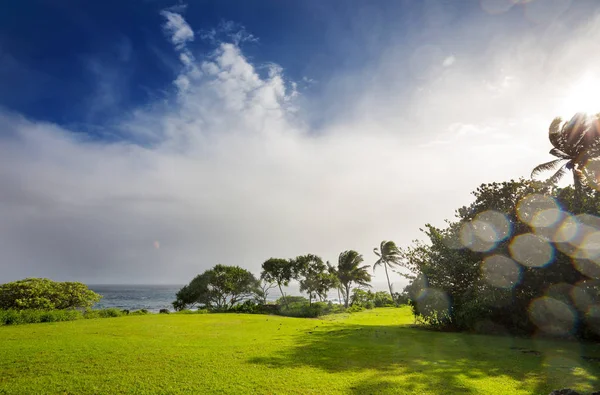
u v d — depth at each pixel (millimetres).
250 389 7352
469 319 18109
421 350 12102
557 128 25312
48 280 30875
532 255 17094
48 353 10844
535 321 16641
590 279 15445
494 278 17953
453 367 9414
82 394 7059
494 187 19859
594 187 17203
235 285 46125
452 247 20047
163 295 152125
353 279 59812
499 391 7246
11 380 7973
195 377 8234
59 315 23828
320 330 18672
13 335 15352
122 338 14375
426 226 21797
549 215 17328
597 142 22984
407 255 23031
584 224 16141
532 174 26156
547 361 10359
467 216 20453
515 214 18688
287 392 7172
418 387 7480
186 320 23859
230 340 14227
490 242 19000
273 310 41000
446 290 19609
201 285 45625
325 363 9789
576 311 15461
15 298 27297
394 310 43031
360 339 14906
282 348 12156
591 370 9172
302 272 49344
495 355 11289
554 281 16391
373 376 8391
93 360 9906
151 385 7629
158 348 11852
